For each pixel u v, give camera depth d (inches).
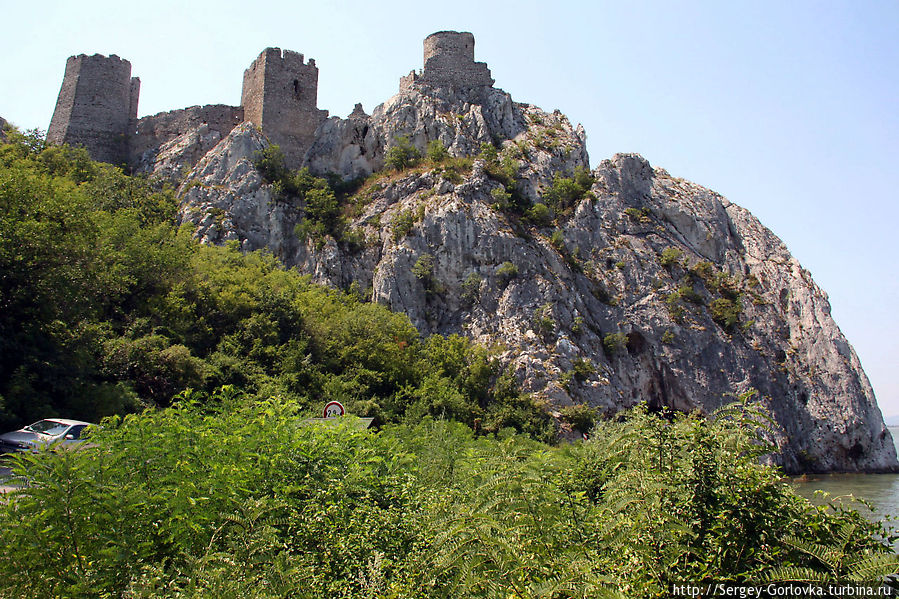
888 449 2409.0
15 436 716.7
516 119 2787.9
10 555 287.7
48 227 988.6
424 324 2114.9
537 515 320.8
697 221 2751.0
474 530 285.4
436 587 291.9
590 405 1936.5
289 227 2234.3
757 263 2746.1
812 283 2716.5
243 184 2230.6
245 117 2564.0
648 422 351.3
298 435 452.1
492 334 2075.5
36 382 900.6
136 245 1354.6
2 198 999.0
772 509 317.1
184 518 322.0
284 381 1325.0
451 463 546.0
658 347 2294.5
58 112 2440.9
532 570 277.6
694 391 2251.5
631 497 321.7
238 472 371.9
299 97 2544.3
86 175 1969.7
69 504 307.9
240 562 284.8
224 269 1632.6
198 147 2436.0
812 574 278.2
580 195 2568.9
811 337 2518.5
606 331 2278.5
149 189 2146.9
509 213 2357.3
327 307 1758.1
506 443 402.0
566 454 510.6
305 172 2358.5
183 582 294.2
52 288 975.0
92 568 293.3
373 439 556.4
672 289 2432.3
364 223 2305.6
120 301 1283.2
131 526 317.1
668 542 296.0
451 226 2229.3
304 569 305.6
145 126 2527.1
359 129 2628.0
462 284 2178.9
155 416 446.0
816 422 2353.6
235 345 1384.1
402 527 368.2
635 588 282.4
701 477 323.9
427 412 1521.9
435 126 2598.4
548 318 2081.7
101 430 432.8
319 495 392.5
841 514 327.6
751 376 2332.7
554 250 2306.8
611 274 2409.0
